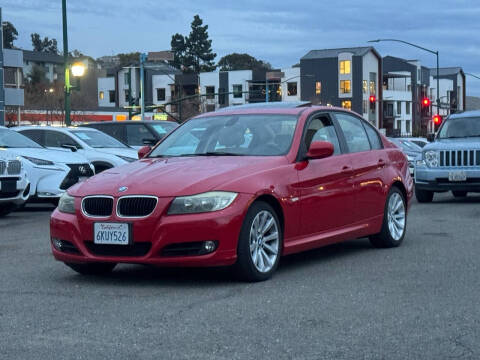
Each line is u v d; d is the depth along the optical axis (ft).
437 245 30.68
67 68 93.91
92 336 16.75
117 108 273.75
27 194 44.11
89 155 56.59
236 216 22.13
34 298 20.98
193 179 22.52
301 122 26.35
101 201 22.74
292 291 21.43
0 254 29.71
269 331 16.94
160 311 19.13
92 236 22.66
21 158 47.26
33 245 32.32
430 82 409.90
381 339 16.19
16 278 24.25
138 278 24.06
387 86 383.45
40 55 411.95
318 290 21.52
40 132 58.54
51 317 18.63
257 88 341.62
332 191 26.40
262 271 23.03
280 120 26.63
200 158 25.11
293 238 24.63
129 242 22.09
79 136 58.34
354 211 27.73
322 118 27.73
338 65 334.85
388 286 21.98
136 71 348.18
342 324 17.49
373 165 29.12
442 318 17.99
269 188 23.40
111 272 25.29
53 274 24.99
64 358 15.15
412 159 78.95
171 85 349.20
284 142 25.66
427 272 24.30
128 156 57.41
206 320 18.07
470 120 56.08
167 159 25.49
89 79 382.42
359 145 29.09
